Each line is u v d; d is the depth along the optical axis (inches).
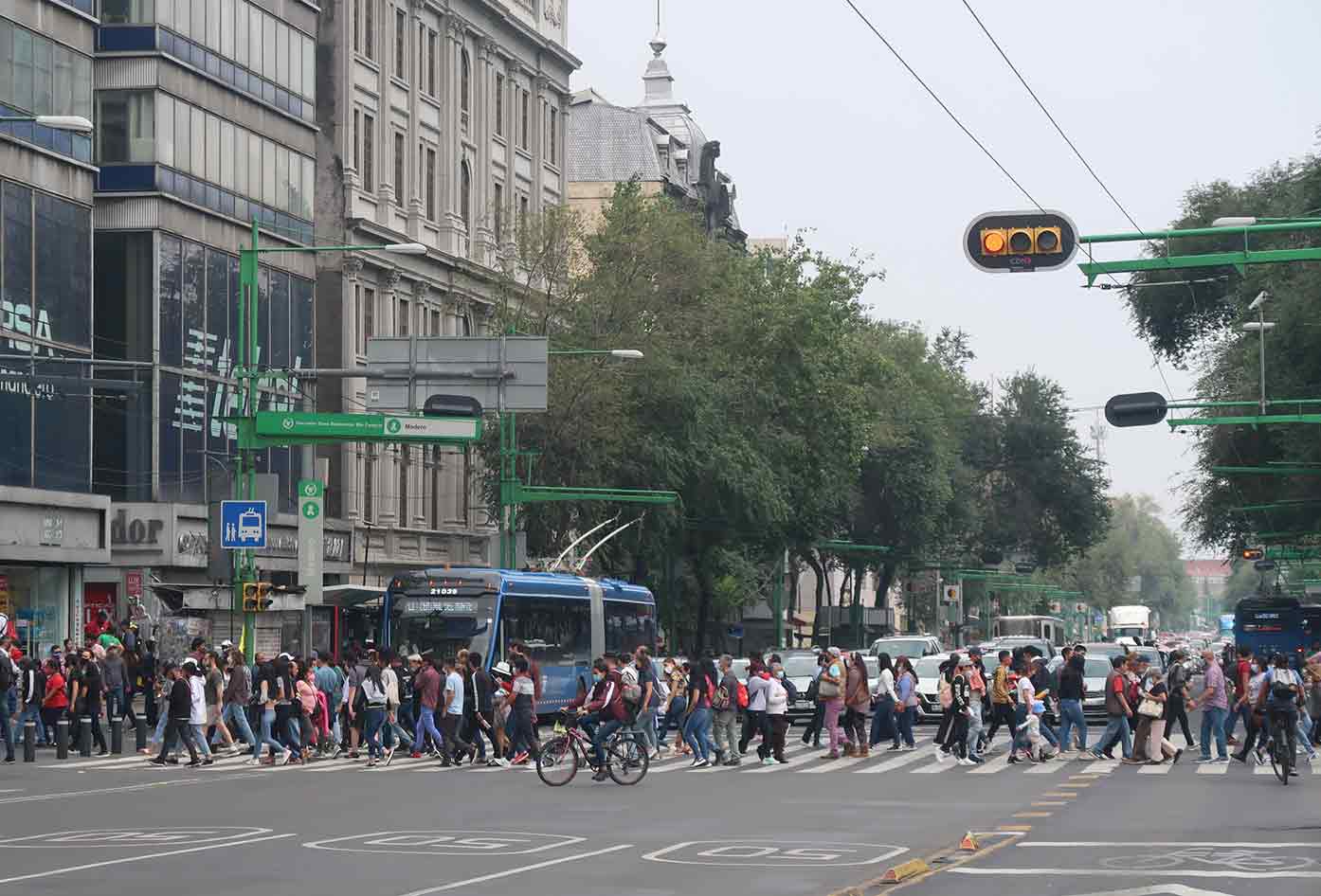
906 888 1231.5
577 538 4788.4
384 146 5428.2
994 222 1748.3
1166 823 1727.4
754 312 5068.9
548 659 3499.0
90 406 3914.9
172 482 4210.1
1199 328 5787.4
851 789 2209.6
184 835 1603.1
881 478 7209.6
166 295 4192.9
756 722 2775.6
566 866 1375.5
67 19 3863.2
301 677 2778.1
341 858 1423.5
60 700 2849.4
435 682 2748.5
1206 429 5364.2
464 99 5994.1
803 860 1421.0
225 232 4448.8
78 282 3880.4
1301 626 5664.4
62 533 3782.0
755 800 2030.0
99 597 4141.2
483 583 3336.6
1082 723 2810.0
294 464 4810.5
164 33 4190.5
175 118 4239.7
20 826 1696.6
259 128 4623.5
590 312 4613.7
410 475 5629.9
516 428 4471.0
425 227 5664.4
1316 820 1750.7
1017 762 2736.2
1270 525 5546.3
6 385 3624.5
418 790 2181.3
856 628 7736.2
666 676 3095.5
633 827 1705.2
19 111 3676.2
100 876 1304.1
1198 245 5482.3
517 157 6407.5
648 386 4643.2
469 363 3698.3
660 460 4594.0
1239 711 2861.7
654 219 4778.5
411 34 5625.0
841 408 5280.5
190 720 2659.9
